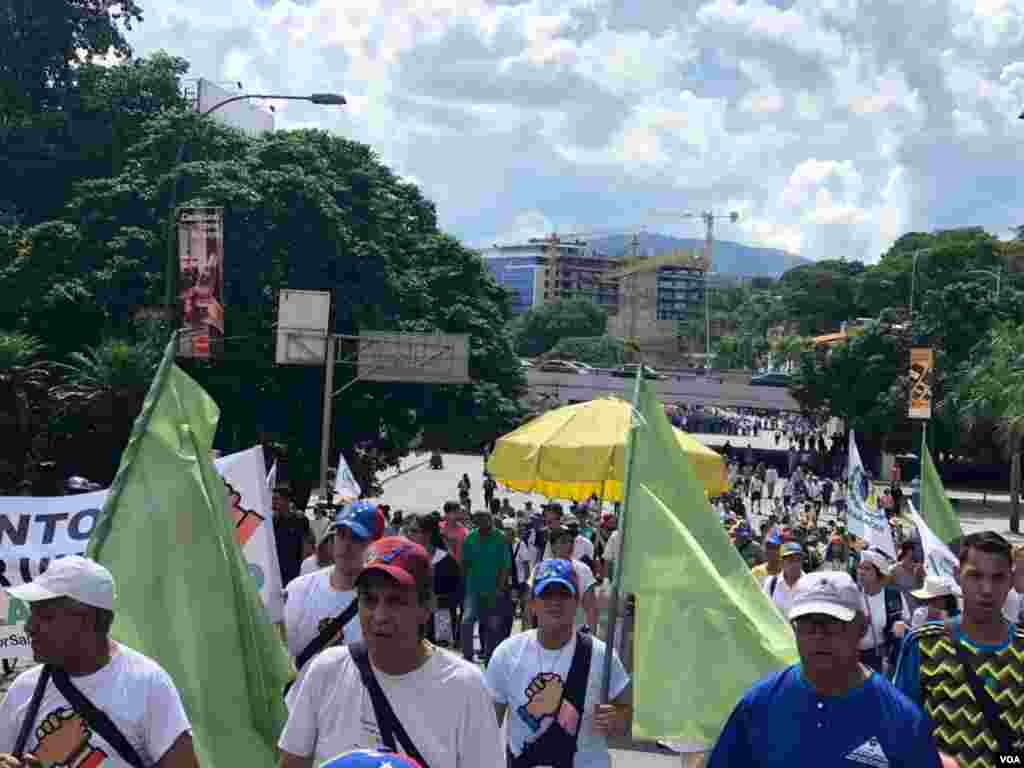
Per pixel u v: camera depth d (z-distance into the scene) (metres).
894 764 4.04
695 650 6.22
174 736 4.19
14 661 11.76
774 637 6.26
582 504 25.06
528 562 19.30
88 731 4.09
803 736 4.11
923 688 5.16
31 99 47.72
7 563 8.19
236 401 35.84
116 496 5.22
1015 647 5.12
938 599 8.55
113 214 35.66
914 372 26.83
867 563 11.43
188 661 5.02
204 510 5.20
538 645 6.18
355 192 40.06
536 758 6.07
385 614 4.05
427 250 47.06
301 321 30.28
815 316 156.38
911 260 137.38
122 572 5.11
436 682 4.14
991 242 131.38
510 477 14.99
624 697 6.23
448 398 42.66
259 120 64.31
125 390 31.53
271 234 35.50
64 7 47.34
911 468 69.88
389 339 33.72
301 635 6.43
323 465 29.14
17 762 4.00
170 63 47.09
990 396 53.66
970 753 5.03
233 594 5.13
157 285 34.28
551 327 194.25
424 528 13.98
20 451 31.81
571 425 15.03
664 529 6.41
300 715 4.24
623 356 176.12
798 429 128.50
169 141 37.44
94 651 4.13
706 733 6.12
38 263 35.44
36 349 32.56
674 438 6.67
